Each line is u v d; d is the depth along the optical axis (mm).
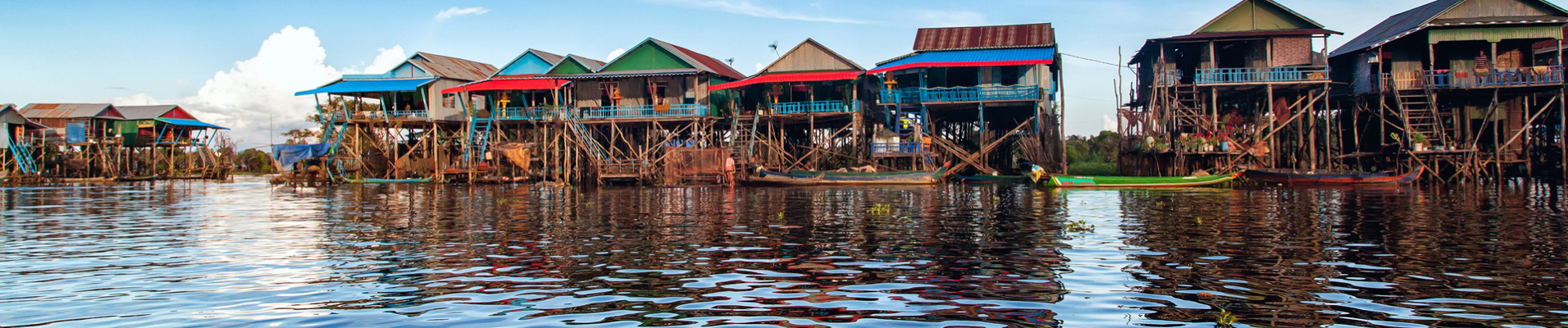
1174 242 17875
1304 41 43625
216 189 49250
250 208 30078
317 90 52969
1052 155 49250
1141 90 53031
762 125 51938
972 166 48031
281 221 24656
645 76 50625
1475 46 43344
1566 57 45406
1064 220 22922
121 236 20609
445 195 37781
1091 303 11672
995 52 47906
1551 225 20969
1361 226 21016
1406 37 43844
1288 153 46438
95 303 12031
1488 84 41562
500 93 51938
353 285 13391
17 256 16953
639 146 50375
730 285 13109
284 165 50125
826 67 49812
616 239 19125
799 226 21609
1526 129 42250
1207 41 44281
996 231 20156
